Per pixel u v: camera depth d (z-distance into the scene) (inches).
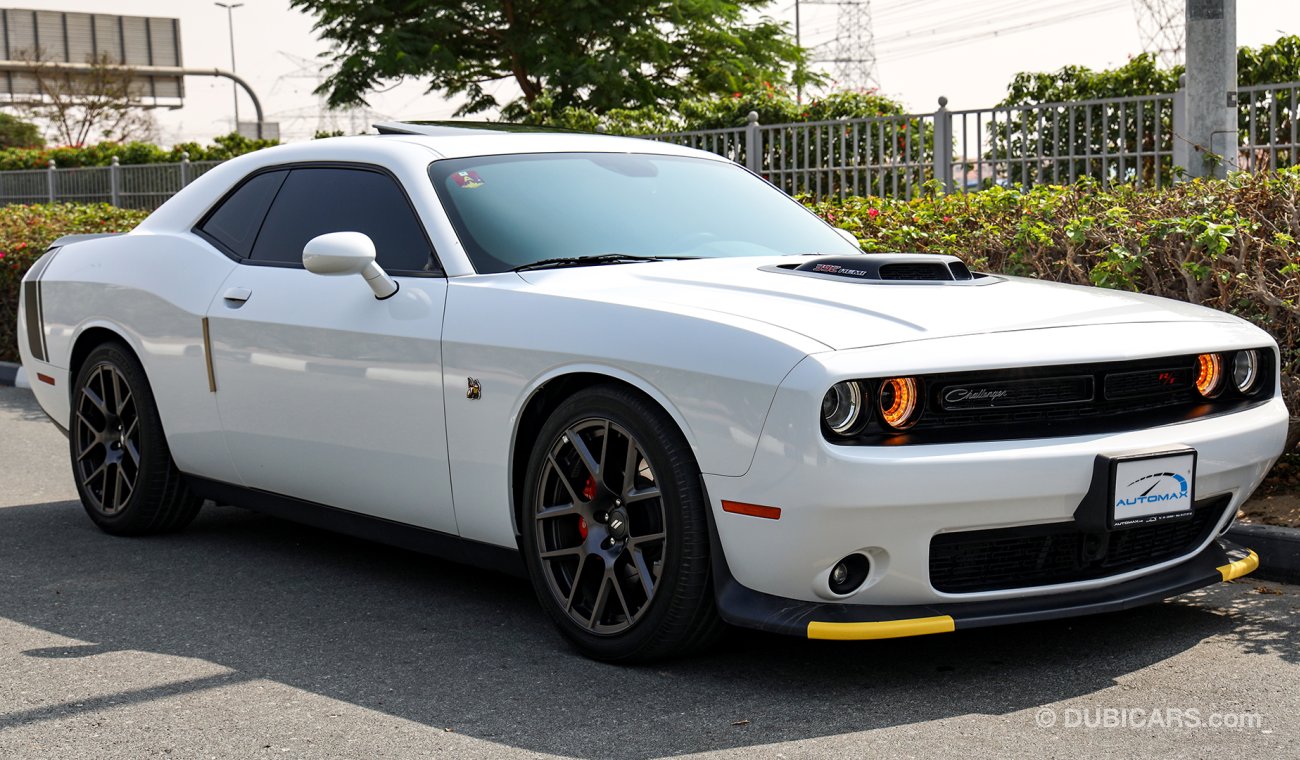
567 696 135.3
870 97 512.7
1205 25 284.8
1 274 410.9
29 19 2364.7
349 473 169.9
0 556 200.8
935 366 124.8
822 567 127.3
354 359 164.6
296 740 124.3
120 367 205.0
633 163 184.9
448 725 127.9
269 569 191.0
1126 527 130.0
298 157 190.1
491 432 149.8
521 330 146.4
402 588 179.5
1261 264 202.5
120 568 193.0
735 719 127.7
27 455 286.0
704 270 156.6
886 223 267.1
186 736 125.7
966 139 365.4
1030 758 116.6
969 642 150.2
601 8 1018.7
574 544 149.1
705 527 134.3
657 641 139.1
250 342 179.3
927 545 126.6
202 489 201.8
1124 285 214.1
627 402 137.7
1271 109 316.2
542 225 164.6
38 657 151.3
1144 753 117.3
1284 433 149.3
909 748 119.3
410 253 165.0
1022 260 231.9
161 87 2517.2
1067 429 131.0
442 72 1011.9
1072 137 347.9
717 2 1069.1
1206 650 146.2
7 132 2391.7
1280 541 174.6
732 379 127.9
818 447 122.6
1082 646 148.3
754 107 538.0
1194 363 141.3
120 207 681.6
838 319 132.2
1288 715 126.3
